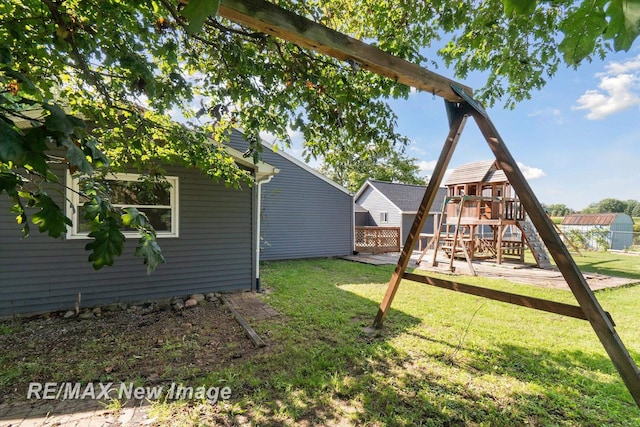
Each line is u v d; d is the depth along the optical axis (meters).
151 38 2.00
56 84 2.22
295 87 2.42
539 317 3.92
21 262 3.88
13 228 3.84
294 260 9.66
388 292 3.42
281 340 3.16
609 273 7.61
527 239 8.51
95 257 1.03
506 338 3.22
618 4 0.72
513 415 1.99
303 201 9.99
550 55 2.57
